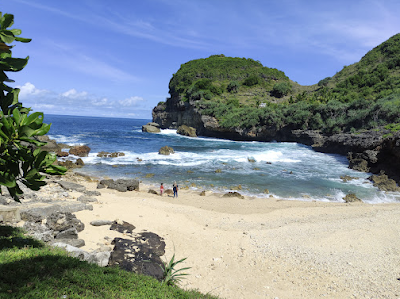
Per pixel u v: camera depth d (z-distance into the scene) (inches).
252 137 2938.0
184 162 1562.5
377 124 2034.9
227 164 1547.7
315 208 813.9
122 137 2901.1
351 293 365.4
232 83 4188.0
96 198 722.8
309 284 390.3
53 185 774.5
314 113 2652.6
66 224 443.5
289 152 2096.5
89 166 1374.3
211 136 3348.9
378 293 363.6
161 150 1792.6
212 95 3777.1
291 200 941.8
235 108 3304.6
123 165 1424.7
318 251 498.0
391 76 3378.4
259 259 468.1
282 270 431.8
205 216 697.0
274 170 1434.5
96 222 511.2
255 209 808.9
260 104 3585.1
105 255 360.2
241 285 383.9
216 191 1031.6
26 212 461.7
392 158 1374.3
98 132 3548.2
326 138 2277.3
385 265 440.8
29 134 172.6
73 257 299.7
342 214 749.3
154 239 480.1
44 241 370.9
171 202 842.8
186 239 525.3
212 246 511.2
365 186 1159.0
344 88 3550.7
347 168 1544.0
